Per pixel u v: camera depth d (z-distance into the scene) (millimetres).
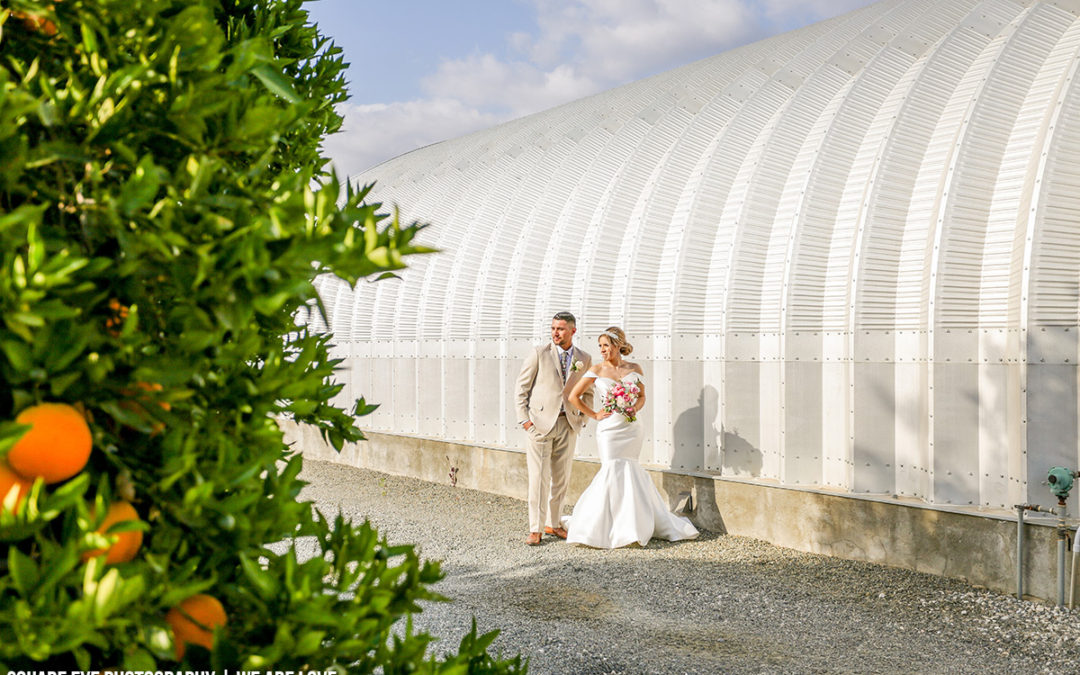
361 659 1290
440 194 12984
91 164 1119
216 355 1174
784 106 8945
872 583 6402
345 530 1400
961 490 6559
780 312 7758
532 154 12008
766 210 8203
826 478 7484
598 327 9352
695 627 5574
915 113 7691
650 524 7840
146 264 1080
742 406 8039
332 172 1091
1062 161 6316
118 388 1081
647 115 10828
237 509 1179
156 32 1187
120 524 1026
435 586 6633
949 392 6629
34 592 943
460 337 11148
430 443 11406
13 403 1044
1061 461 6055
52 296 1015
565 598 6270
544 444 8125
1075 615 5531
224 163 1179
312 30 2258
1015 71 7355
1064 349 6070
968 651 5059
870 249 7207
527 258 10406
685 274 8586
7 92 1000
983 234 6664
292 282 1058
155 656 1113
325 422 1744
